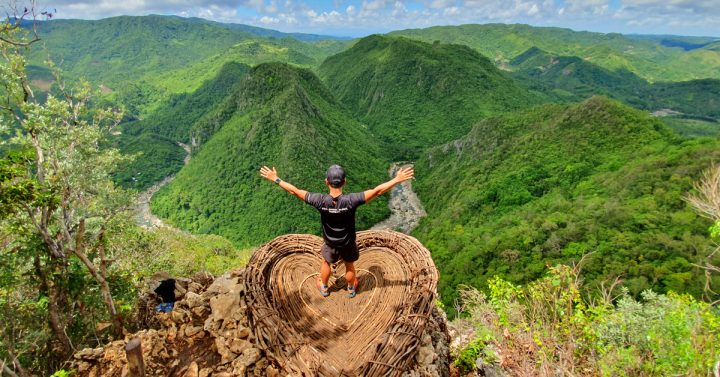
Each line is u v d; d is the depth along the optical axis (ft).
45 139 35.45
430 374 11.85
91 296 33.47
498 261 141.69
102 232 35.76
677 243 108.78
